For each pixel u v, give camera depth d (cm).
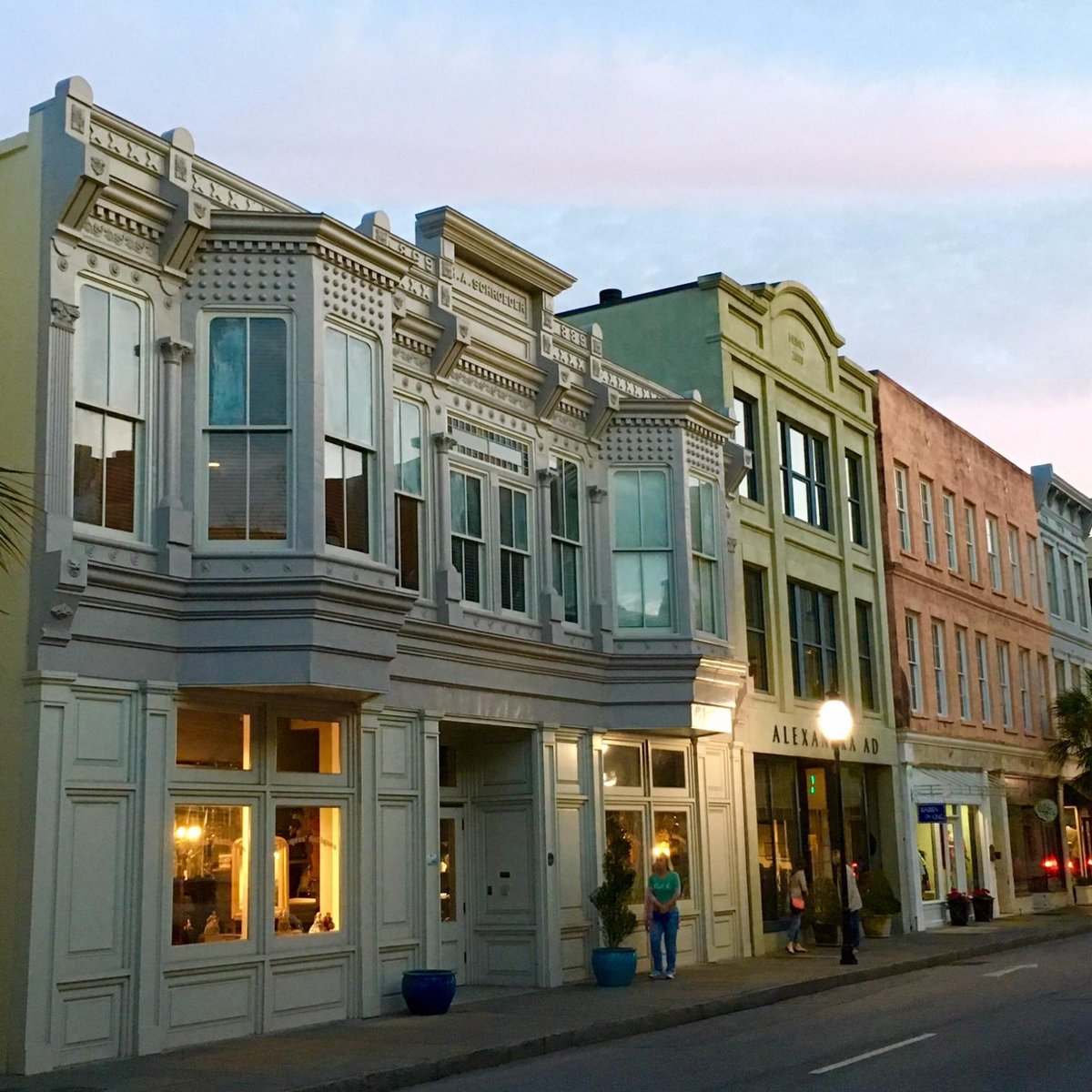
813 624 3077
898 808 3300
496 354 2102
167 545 1525
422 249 2022
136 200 1542
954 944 2817
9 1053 1333
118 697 1480
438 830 1897
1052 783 4381
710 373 2775
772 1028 1667
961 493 3959
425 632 1886
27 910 1352
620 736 2336
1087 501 5038
